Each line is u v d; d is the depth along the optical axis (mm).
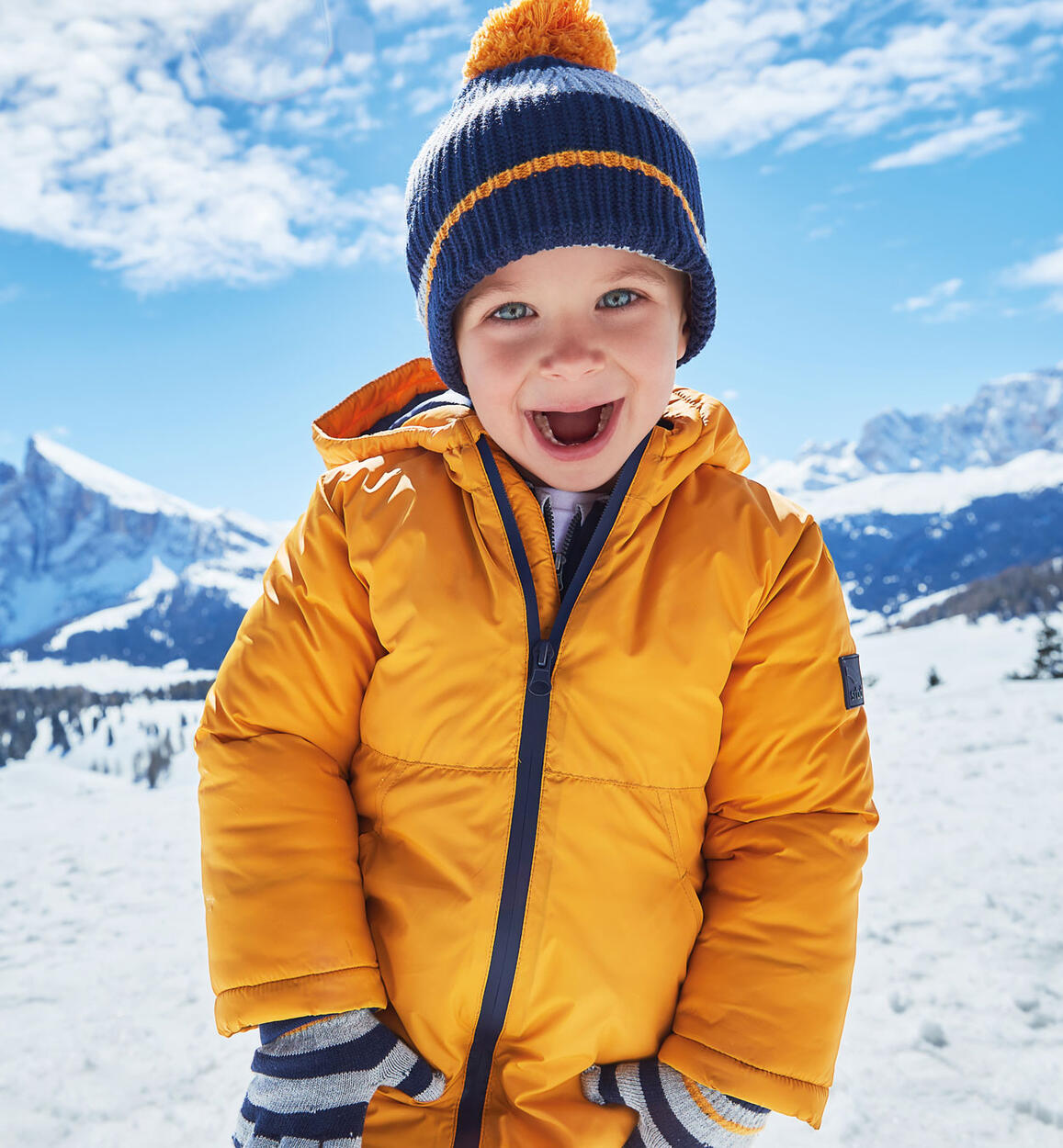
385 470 1214
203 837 1092
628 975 1003
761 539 1136
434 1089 984
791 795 1094
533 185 1062
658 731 1042
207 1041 2838
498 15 1231
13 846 6391
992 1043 2506
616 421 1078
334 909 1012
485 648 1057
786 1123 2152
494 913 988
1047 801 5469
